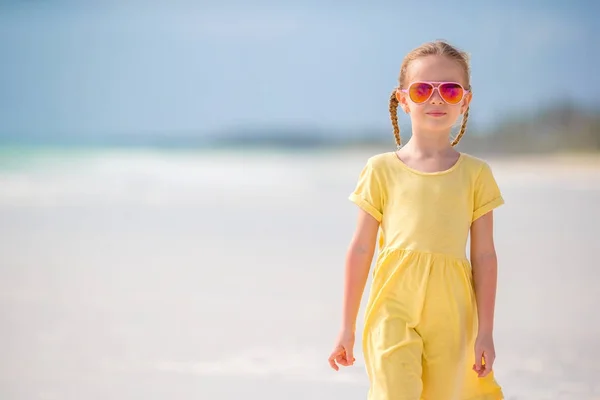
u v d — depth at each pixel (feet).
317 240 37.27
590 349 19.45
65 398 15.80
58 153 155.22
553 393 16.17
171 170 93.97
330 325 21.89
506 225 40.57
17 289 26.30
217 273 29.17
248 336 20.74
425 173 12.33
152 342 20.10
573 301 24.45
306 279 28.12
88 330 21.22
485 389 12.37
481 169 12.55
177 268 30.12
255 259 32.12
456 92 12.35
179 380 17.06
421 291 11.91
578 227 39.88
